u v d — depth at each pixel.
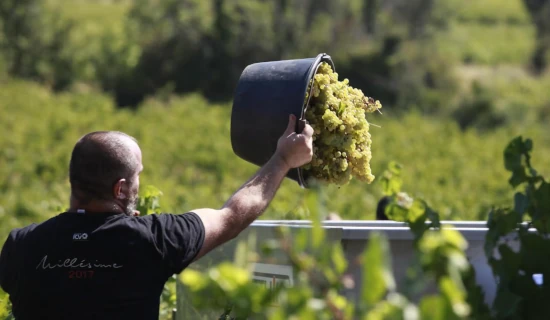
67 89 58.84
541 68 74.69
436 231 2.52
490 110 57.22
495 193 25.28
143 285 2.85
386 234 2.73
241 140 3.31
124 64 60.06
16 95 50.88
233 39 59.28
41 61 59.72
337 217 5.99
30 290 2.88
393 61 60.41
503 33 87.56
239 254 1.81
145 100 56.59
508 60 78.38
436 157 37.66
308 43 60.75
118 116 47.75
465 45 77.69
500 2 97.25
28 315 2.90
